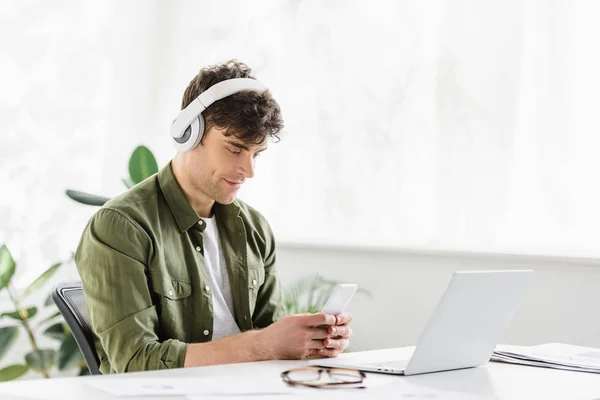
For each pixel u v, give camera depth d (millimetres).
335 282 3264
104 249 1683
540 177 2787
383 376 1334
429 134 3064
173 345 1575
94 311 1670
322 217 3369
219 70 1842
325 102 3365
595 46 2680
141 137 3773
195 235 1882
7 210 3254
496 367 1523
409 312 3043
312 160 3404
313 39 3400
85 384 1127
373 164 3225
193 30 3740
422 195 3084
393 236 3162
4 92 3270
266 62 3527
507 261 2789
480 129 2928
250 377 1248
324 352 1564
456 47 2988
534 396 1220
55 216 3402
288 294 3381
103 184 3619
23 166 3314
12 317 3111
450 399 1156
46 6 3408
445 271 2947
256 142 1802
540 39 2789
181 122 1814
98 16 3602
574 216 2721
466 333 1431
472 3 2947
